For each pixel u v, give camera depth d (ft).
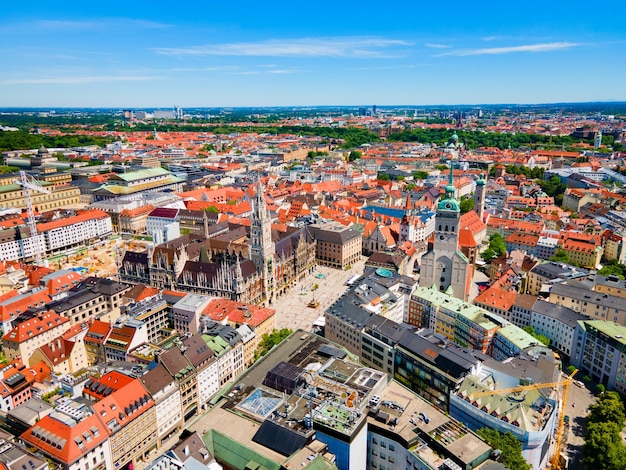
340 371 521.24
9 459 406.21
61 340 622.13
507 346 616.39
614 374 600.80
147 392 497.87
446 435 433.89
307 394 475.31
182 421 544.21
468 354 551.18
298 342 599.57
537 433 453.58
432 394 545.85
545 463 491.31
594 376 636.07
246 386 512.22
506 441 446.60
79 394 534.78
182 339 604.90
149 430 497.87
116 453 463.83
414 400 490.08
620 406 520.01
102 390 506.89
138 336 624.59
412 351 565.94
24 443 444.55
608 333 610.65
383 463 457.27
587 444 479.82
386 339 603.67
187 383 542.16
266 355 569.23
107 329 634.43
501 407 480.23
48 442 435.12
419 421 457.27
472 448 416.46
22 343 620.90
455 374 521.65
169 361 536.42
